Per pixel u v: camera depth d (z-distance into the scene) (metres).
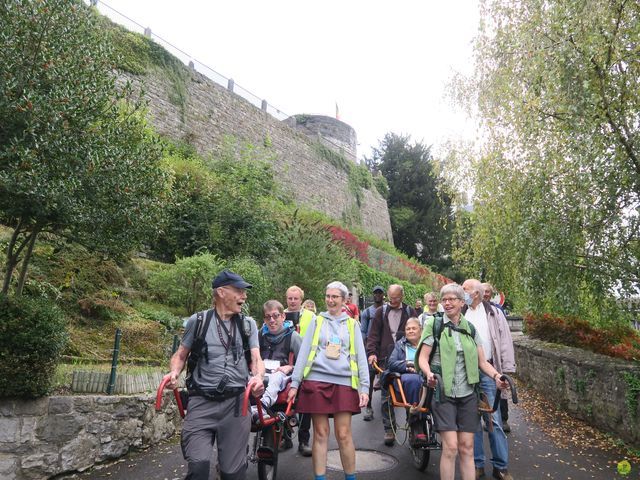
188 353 3.90
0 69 5.47
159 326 9.32
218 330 3.85
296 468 5.58
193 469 3.39
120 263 10.98
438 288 32.72
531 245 7.92
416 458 5.72
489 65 10.30
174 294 10.88
